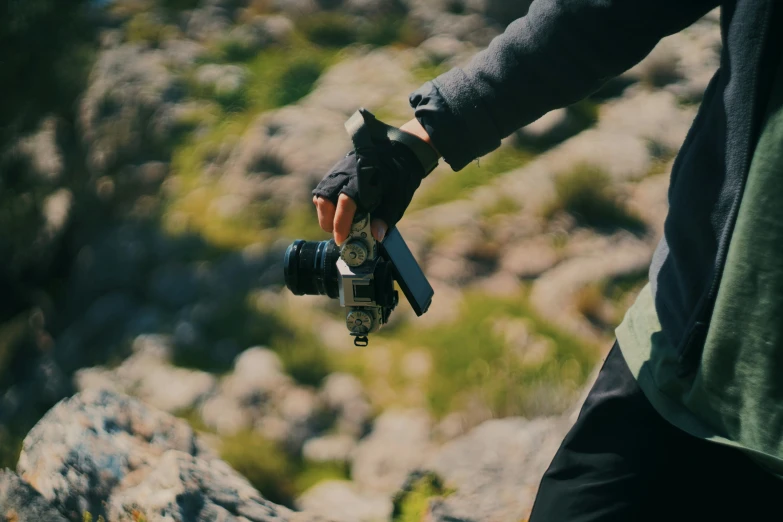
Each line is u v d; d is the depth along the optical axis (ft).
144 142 44.57
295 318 31.73
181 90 48.16
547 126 41.96
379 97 45.29
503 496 9.50
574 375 27.43
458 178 39.29
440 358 28.73
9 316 40.42
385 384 28.17
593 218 36.55
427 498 10.12
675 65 47.03
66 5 42.63
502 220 36.17
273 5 56.34
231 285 34.14
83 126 45.91
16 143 41.70
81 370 31.71
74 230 42.04
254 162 41.16
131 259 37.42
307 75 49.29
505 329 29.71
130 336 32.71
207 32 53.83
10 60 41.24
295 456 25.29
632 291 32.60
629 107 44.21
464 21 52.75
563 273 33.19
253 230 37.93
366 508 15.46
